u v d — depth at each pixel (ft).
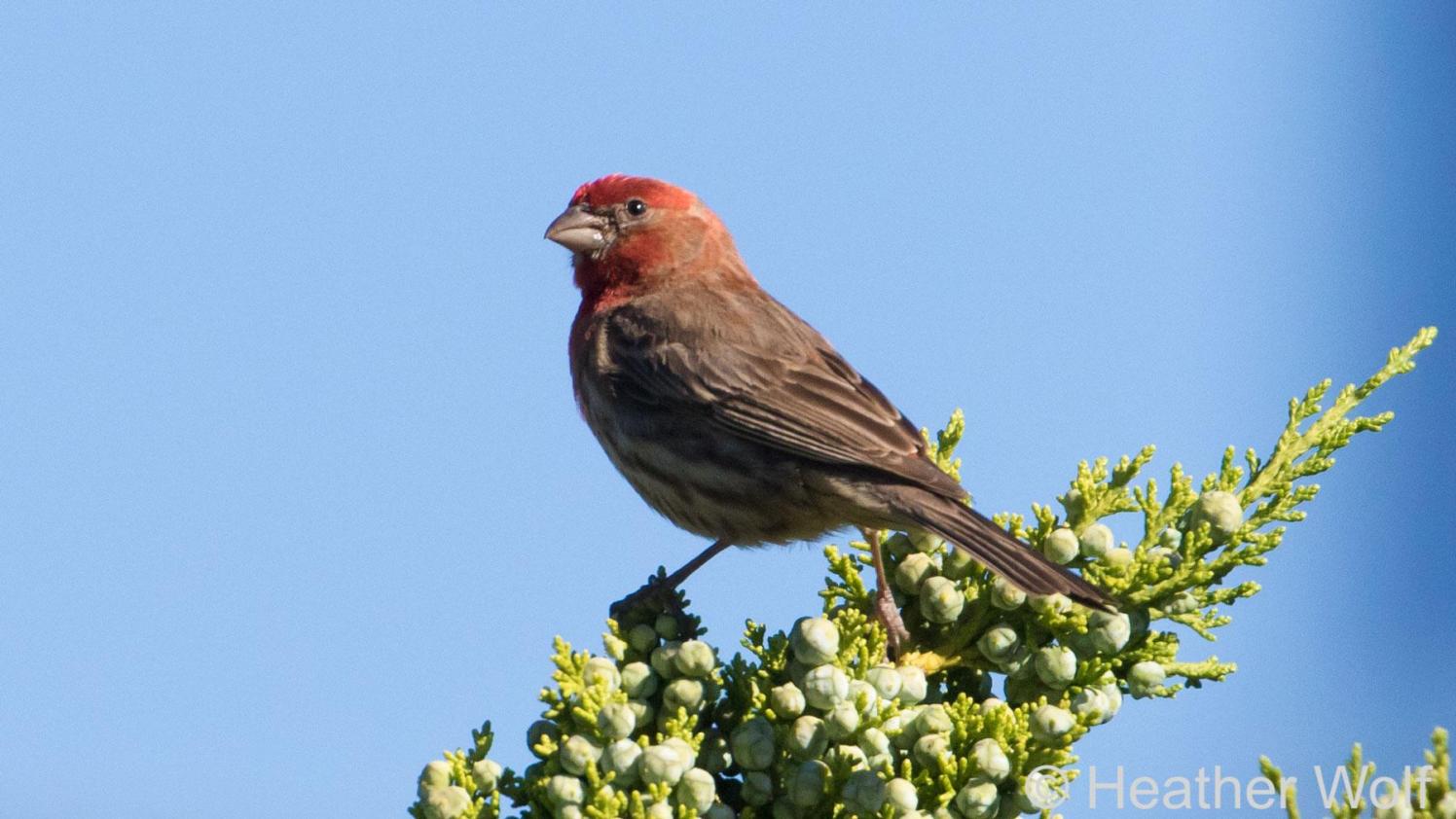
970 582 29.78
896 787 24.40
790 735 25.21
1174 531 29.89
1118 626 27.63
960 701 25.66
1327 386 30.78
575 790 24.16
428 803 24.63
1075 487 30.32
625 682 25.43
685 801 24.09
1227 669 28.94
